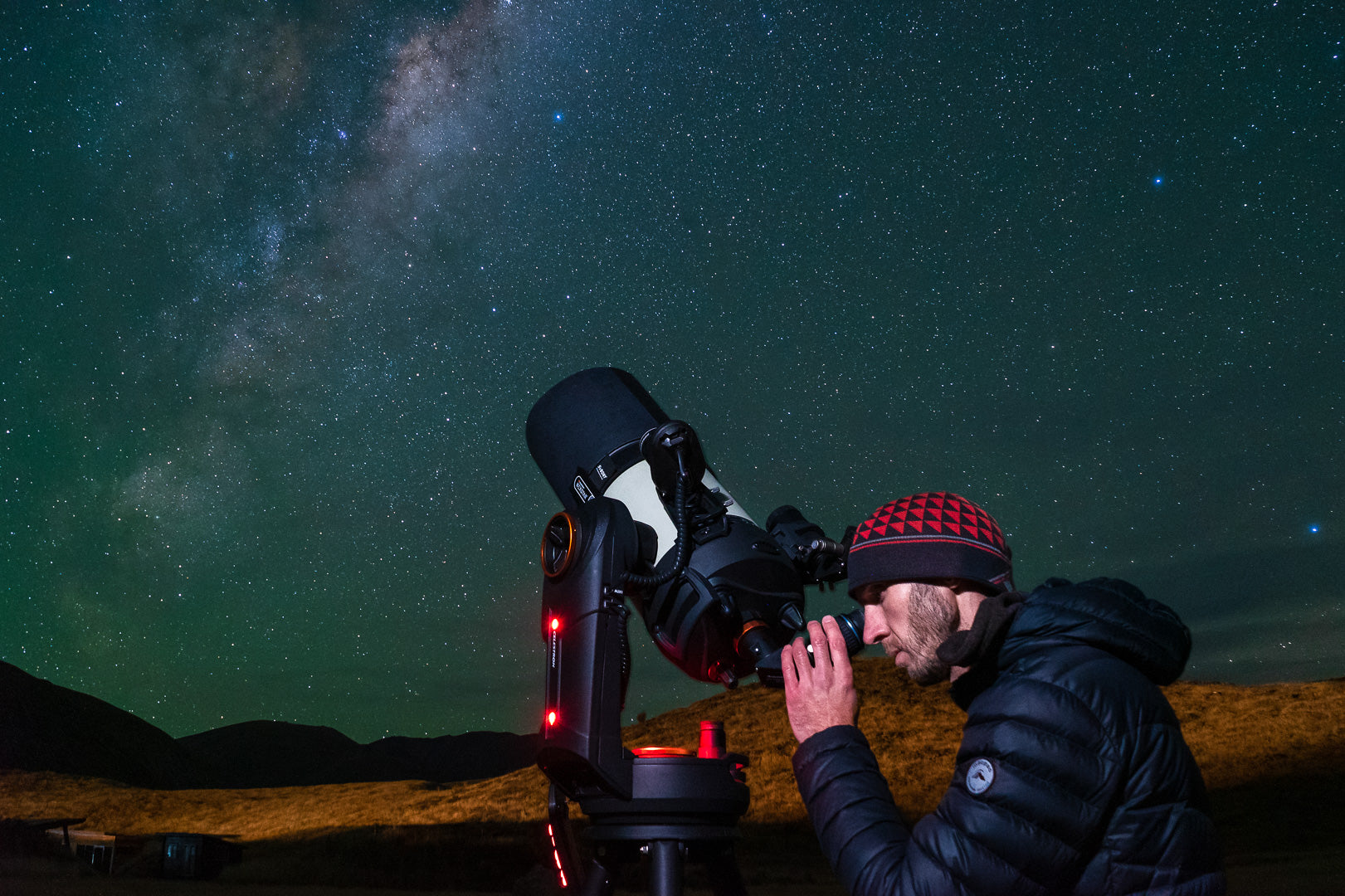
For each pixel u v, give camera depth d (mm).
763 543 3076
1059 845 1552
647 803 2293
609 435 3502
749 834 28625
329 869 24250
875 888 1675
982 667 1839
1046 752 1590
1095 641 1698
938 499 1947
